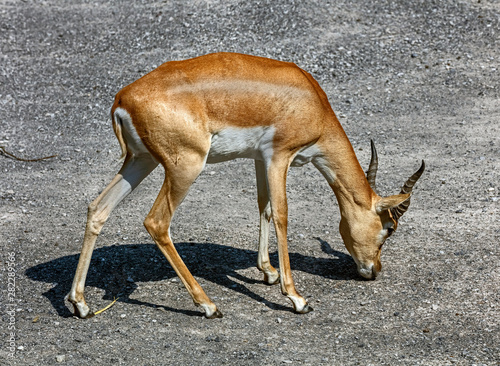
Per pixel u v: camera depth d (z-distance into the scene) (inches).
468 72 1056.8
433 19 1219.2
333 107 976.3
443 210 661.3
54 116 977.5
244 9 1279.5
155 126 430.6
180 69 444.8
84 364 403.2
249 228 639.8
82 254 460.4
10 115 979.9
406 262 555.2
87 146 880.9
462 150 821.9
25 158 839.1
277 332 446.6
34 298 498.3
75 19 1318.9
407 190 493.4
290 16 1242.6
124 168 469.4
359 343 430.3
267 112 452.8
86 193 735.1
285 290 474.6
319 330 449.7
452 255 561.3
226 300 497.7
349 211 506.0
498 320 455.8
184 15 1284.4
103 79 1093.1
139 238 619.5
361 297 499.5
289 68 469.4
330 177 502.0
